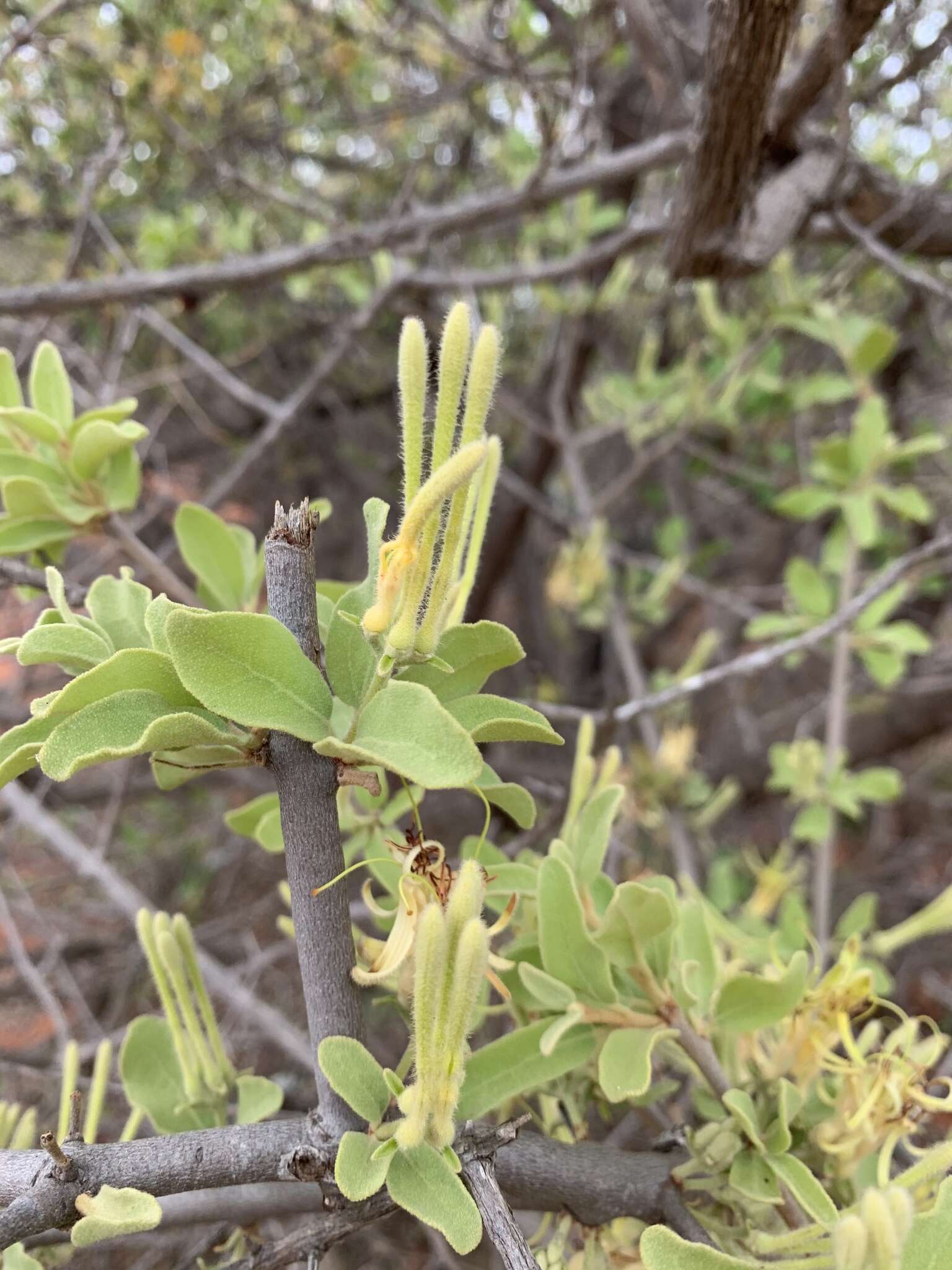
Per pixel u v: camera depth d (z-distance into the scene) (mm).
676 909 194
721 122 227
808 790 389
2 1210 115
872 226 337
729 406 533
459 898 106
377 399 813
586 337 678
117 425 216
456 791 584
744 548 973
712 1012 173
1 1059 468
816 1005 172
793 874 375
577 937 162
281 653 114
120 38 452
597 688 919
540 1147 158
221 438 682
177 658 108
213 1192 156
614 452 901
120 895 396
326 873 125
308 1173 126
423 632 114
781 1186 166
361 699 118
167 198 599
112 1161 121
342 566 917
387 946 130
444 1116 114
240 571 216
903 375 638
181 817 734
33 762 120
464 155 634
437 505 105
